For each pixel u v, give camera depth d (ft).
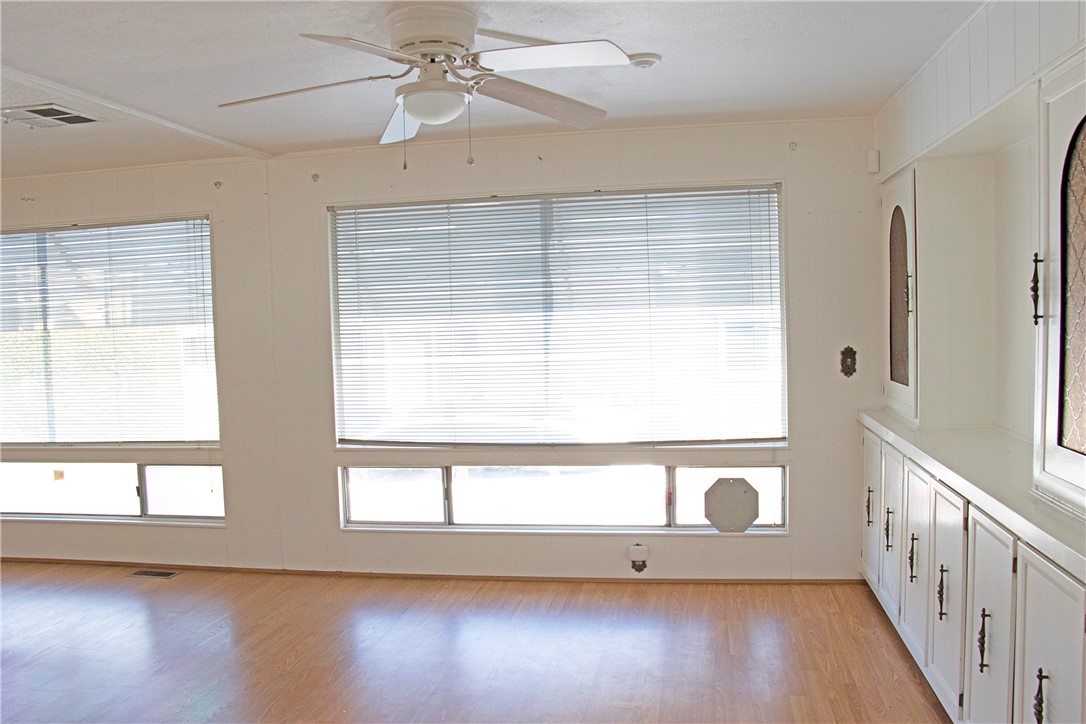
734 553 14.35
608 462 14.52
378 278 15.12
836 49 10.05
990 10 8.36
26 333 16.96
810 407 13.98
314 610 13.76
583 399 14.53
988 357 11.55
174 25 8.50
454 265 14.80
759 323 14.06
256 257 15.56
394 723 9.84
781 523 14.40
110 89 10.80
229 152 14.97
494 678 10.98
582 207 14.34
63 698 10.83
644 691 10.45
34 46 9.02
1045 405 7.29
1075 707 5.91
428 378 15.03
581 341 14.47
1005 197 10.97
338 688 10.84
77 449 16.84
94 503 17.02
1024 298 10.43
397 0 7.98
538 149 14.37
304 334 15.44
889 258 13.20
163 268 16.14
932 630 9.71
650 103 12.51
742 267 14.02
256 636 12.73
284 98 11.53
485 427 14.88
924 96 10.87
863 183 13.67
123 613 13.97
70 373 16.79
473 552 15.08
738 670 10.94
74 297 16.65
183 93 11.09
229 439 15.93
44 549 17.12
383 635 12.59
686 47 9.81
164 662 11.88
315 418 15.52
